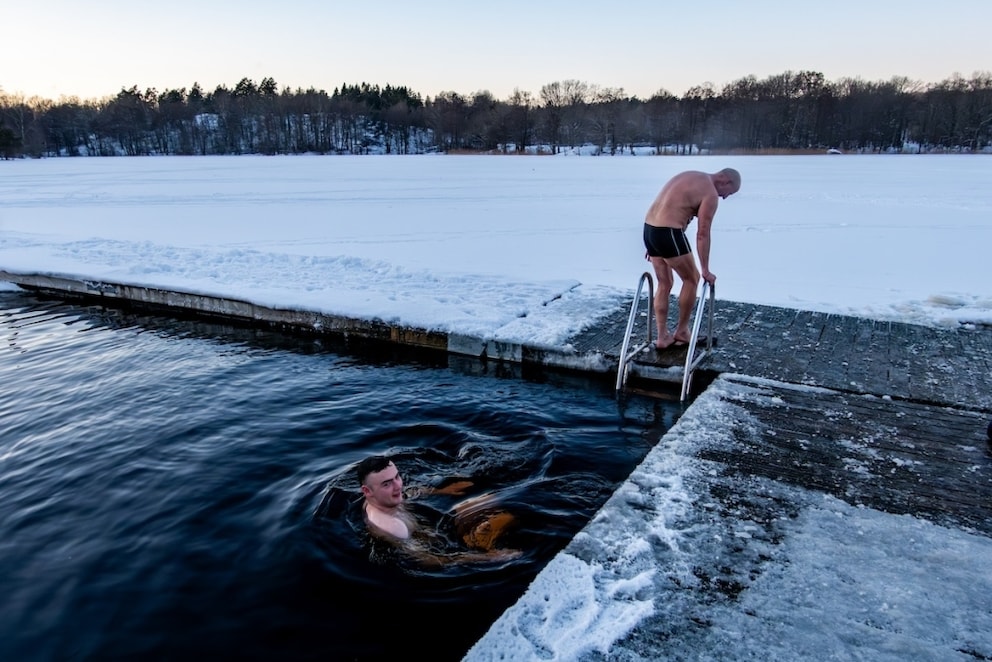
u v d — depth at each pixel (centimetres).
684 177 472
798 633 204
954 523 269
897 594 223
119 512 328
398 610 253
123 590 267
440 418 449
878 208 1490
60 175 2939
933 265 902
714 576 234
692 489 297
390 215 1478
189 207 1645
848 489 297
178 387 514
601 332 579
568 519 317
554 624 211
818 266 904
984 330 563
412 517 314
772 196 1752
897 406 399
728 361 489
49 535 309
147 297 781
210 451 396
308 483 353
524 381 531
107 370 559
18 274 875
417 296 711
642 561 244
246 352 617
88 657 232
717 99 7506
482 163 3862
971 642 200
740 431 362
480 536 300
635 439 415
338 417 450
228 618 250
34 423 444
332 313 653
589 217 1427
